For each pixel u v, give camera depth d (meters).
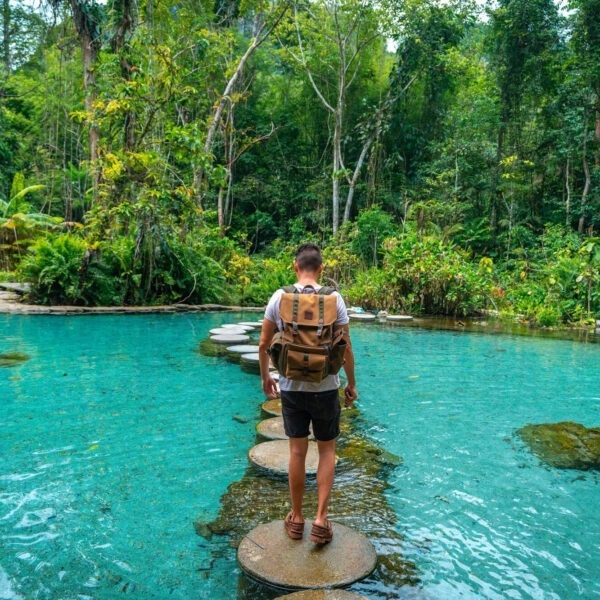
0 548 2.27
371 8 21.03
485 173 21.20
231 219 25.78
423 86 24.70
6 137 26.19
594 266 12.66
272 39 23.70
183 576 2.12
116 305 11.52
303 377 2.16
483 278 13.52
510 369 6.49
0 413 4.15
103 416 4.16
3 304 10.77
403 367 6.48
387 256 14.02
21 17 21.19
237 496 2.86
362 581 2.11
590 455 3.61
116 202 11.45
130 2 11.77
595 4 17.61
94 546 2.32
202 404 4.57
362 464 3.38
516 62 20.64
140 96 10.92
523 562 2.29
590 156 19.33
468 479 3.18
